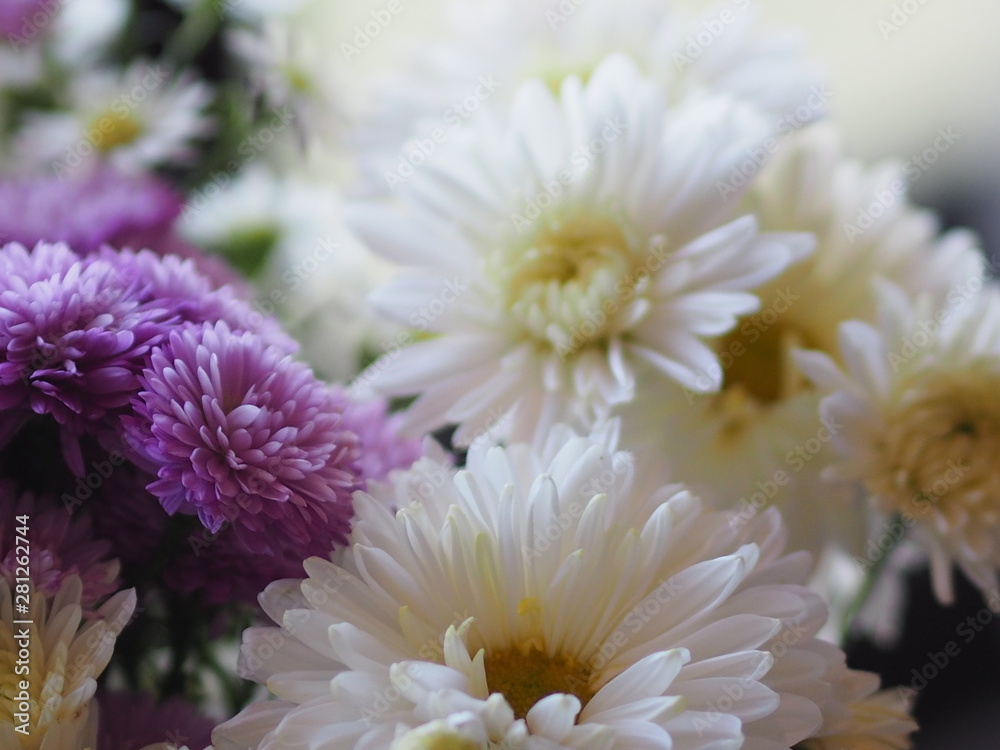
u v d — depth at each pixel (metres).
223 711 0.29
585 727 0.23
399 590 0.24
